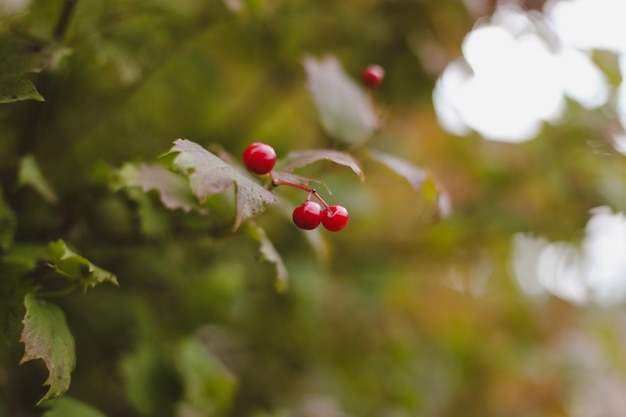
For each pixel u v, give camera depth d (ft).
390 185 2.10
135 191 1.26
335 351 2.10
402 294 2.18
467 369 2.40
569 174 1.85
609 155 1.84
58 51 1.19
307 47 1.84
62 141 1.51
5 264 1.14
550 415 2.52
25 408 1.36
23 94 1.07
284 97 1.93
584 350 2.80
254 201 1.03
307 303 1.73
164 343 1.48
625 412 2.68
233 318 1.62
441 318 2.41
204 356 1.50
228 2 1.36
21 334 1.07
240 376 1.84
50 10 1.38
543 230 1.91
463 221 2.00
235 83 1.92
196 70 1.64
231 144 1.84
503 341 2.49
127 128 1.59
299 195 1.41
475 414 2.44
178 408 1.42
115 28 1.42
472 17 1.73
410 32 1.79
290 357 1.95
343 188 1.74
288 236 1.72
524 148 1.93
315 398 1.79
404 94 1.86
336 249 2.01
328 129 1.34
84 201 1.33
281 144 1.90
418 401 2.09
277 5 1.67
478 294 2.45
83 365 1.48
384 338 2.18
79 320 1.49
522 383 2.45
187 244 1.52
